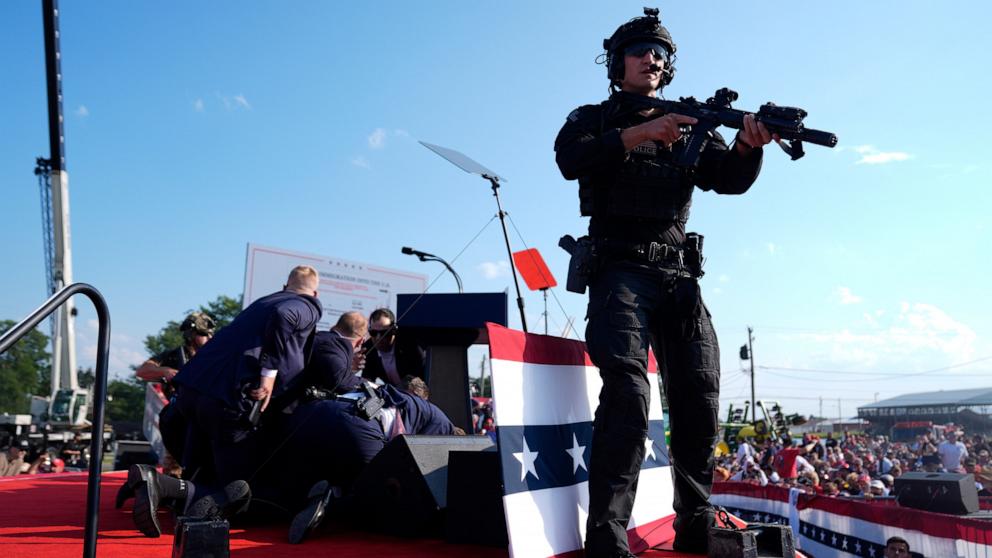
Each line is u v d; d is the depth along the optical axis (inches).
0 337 79.0
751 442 1403.8
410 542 122.4
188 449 155.6
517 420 105.7
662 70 121.6
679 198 113.9
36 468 577.0
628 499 101.9
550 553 102.1
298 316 139.9
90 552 89.9
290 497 139.6
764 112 105.7
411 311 253.8
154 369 240.5
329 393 150.0
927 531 314.0
